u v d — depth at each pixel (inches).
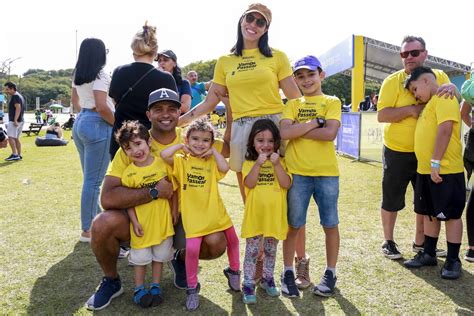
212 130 105.9
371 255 136.4
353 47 497.4
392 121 132.1
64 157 407.2
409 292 110.0
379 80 924.0
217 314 100.0
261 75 112.0
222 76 121.4
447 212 118.0
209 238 104.1
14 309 101.3
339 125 108.0
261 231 108.9
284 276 112.0
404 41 131.3
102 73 140.6
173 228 107.7
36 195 229.6
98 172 150.1
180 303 106.0
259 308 102.8
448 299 105.8
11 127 376.8
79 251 142.6
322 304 104.2
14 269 126.6
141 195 101.6
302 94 120.2
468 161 132.0
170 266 127.8
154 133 109.6
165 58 179.5
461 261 131.5
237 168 118.0
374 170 313.9
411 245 145.6
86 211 150.1
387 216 135.5
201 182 105.6
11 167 336.5
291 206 110.5
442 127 116.0
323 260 133.2
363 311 100.1
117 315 99.5
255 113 114.0
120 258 137.7
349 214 186.9
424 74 123.3
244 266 109.3
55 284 116.2
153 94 106.2
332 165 108.7
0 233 161.8
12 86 374.3
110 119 143.0
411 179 135.3
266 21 111.8
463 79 585.0
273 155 105.9
